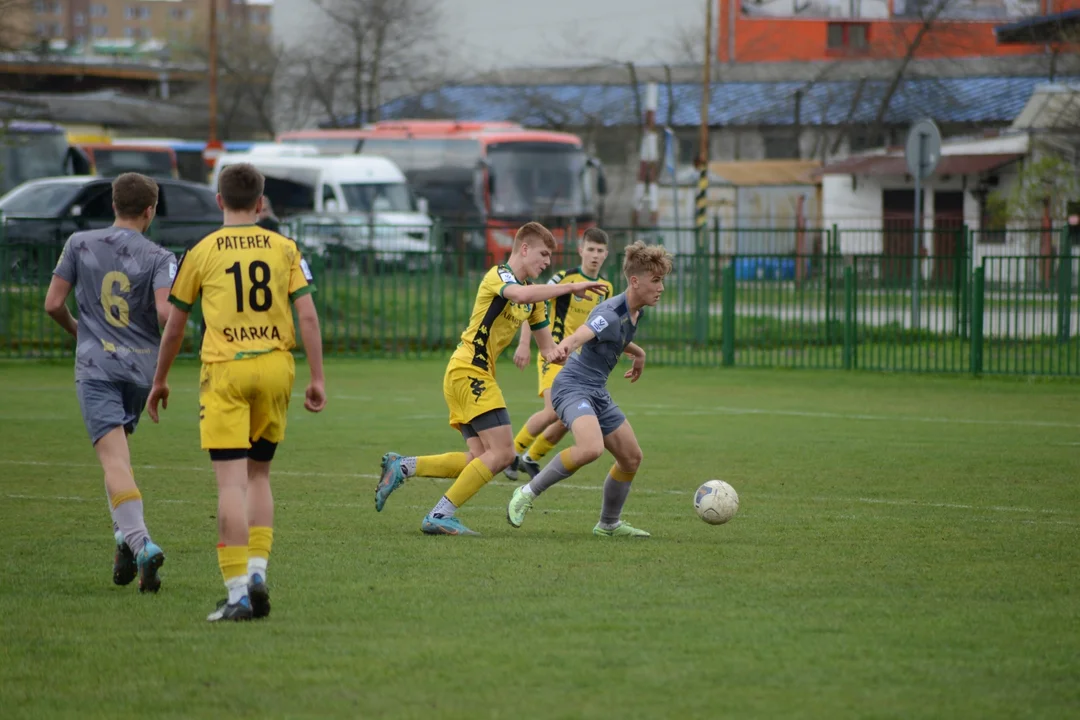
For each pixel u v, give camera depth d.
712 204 141.38
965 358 77.12
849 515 32.38
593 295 41.34
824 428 51.47
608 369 30.19
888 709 16.86
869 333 79.50
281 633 20.59
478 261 88.88
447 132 157.75
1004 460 42.44
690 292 84.06
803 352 81.06
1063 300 74.31
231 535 21.41
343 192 141.12
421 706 16.97
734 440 47.53
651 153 123.25
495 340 30.36
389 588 23.78
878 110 179.12
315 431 49.59
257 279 21.67
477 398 30.02
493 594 23.31
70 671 18.56
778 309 82.00
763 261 82.56
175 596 23.25
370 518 31.78
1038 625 21.12
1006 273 75.62
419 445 45.75
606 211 187.75
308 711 16.80
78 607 22.36
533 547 28.09
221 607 21.70
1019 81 186.75
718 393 66.25
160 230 84.62
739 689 17.67
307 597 23.03
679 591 23.58
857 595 23.31
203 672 18.50
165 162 165.00
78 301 24.81
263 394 21.64
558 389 30.03
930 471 40.03
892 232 80.12
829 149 185.38
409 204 144.00
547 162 149.00
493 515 32.66
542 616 21.64
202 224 85.88
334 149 160.12
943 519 31.75
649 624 21.09
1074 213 122.31
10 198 101.00
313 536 29.23
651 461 42.16
